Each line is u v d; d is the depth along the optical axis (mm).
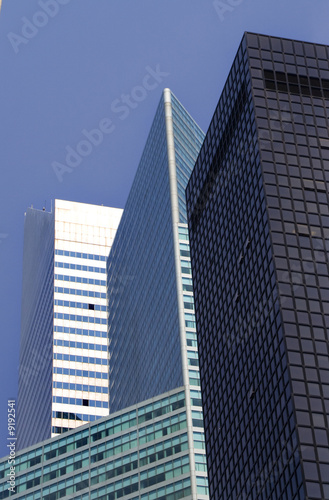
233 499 134750
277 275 130750
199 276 168000
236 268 148125
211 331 156375
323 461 112938
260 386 130500
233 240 151625
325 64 158750
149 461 192500
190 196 181500
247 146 151250
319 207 139875
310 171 144125
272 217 137375
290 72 156375
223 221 158375
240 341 141500
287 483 115875
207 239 166250
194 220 176375
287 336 124438
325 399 118875
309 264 132750
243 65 159250
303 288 130000
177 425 194125
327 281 131375
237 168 155000
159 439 194375
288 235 135875
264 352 130875
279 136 147625
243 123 155000
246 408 134750
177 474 186500
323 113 152125
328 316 127438
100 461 199875
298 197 140500
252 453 129750
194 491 181875
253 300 138500
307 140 148000
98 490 195500
